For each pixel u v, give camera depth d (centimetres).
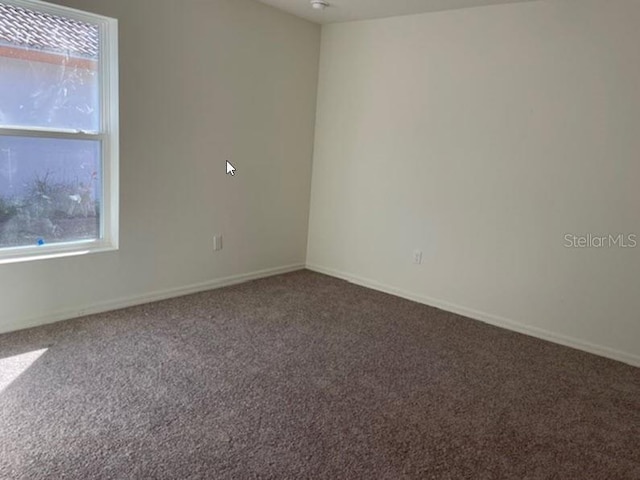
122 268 342
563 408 252
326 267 482
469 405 248
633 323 312
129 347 284
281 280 449
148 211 349
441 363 296
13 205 294
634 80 295
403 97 401
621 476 201
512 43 339
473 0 336
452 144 377
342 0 359
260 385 253
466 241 380
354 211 450
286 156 446
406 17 390
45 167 303
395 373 278
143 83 327
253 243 436
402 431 221
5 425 203
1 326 290
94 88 316
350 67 433
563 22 316
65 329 303
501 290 366
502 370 292
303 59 439
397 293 427
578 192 323
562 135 325
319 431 216
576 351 329
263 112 415
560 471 201
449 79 372
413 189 405
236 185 407
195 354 282
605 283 320
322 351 300
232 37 376
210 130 377
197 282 396
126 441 199
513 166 349
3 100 280
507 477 195
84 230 329
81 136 314
